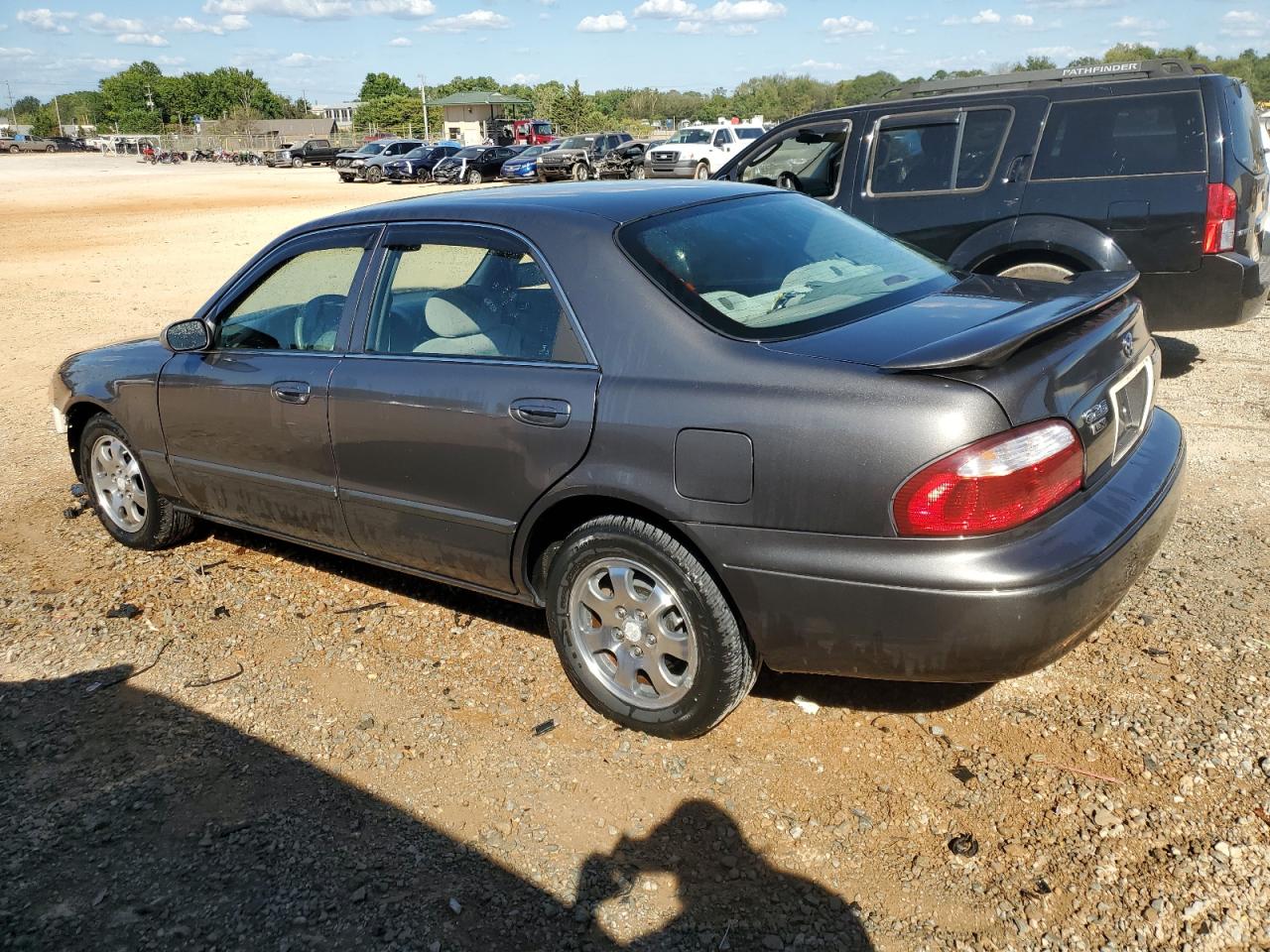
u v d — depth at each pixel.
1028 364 2.75
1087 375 2.93
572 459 3.19
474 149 38.97
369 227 4.00
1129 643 3.71
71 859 2.91
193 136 92.38
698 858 2.79
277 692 3.73
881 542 2.71
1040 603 2.62
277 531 4.41
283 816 3.04
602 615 3.35
